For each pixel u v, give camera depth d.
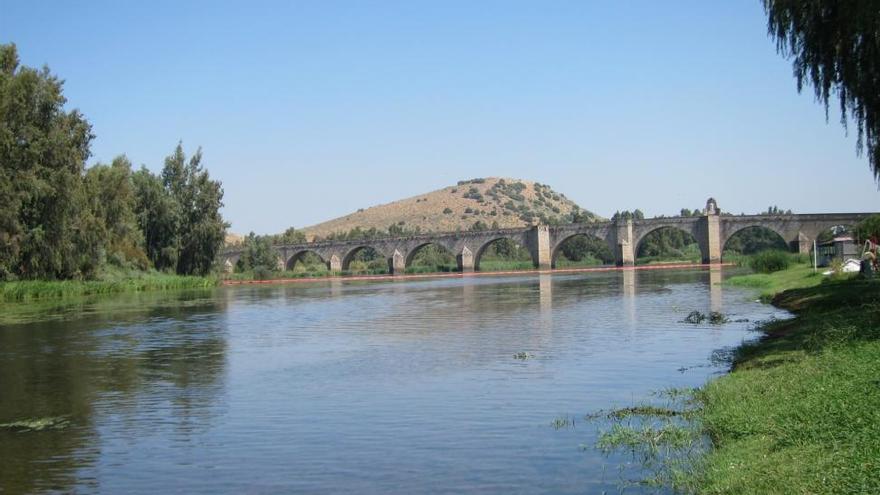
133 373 28.38
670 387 22.06
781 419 14.81
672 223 149.12
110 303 71.12
